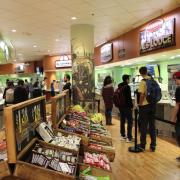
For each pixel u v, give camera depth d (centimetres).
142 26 702
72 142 220
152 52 648
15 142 145
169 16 573
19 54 1400
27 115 171
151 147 472
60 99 280
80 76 717
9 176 142
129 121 541
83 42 705
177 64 718
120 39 861
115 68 1062
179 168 386
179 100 406
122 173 367
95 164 208
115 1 506
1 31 771
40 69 1714
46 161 161
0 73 1988
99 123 388
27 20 642
